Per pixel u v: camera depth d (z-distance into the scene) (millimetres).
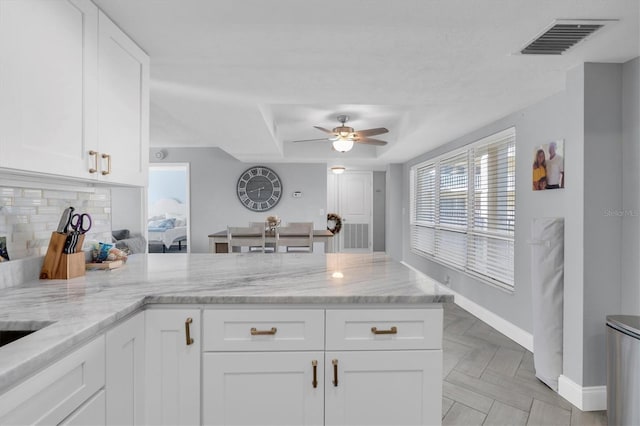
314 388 1399
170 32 1768
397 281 1654
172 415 1389
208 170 6758
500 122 3516
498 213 3604
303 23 1703
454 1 1526
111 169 1596
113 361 1168
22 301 1280
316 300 1391
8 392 766
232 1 1518
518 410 2215
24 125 1102
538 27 1738
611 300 2170
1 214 1472
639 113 2064
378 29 1762
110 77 1596
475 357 2953
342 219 8836
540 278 2482
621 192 2156
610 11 1593
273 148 5215
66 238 1655
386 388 1414
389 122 4715
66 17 1297
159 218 9766
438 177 5141
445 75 2375
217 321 1388
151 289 1480
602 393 2182
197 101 2959
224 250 5340
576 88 2205
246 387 1395
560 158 2631
